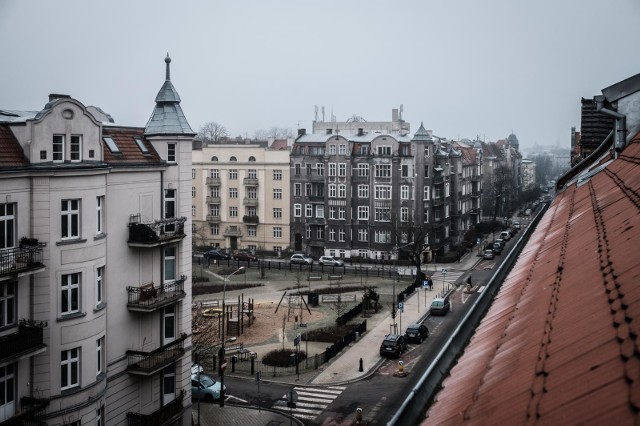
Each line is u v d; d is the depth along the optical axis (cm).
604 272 732
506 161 14962
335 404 3759
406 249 8000
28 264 2341
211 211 10038
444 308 5872
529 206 15450
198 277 7706
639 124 1883
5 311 2356
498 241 9769
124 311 2916
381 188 8962
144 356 2955
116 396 2867
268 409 3712
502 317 974
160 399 3162
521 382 609
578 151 3900
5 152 2373
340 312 5816
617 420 411
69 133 2561
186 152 3278
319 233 9381
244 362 4594
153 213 3131
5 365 2338
